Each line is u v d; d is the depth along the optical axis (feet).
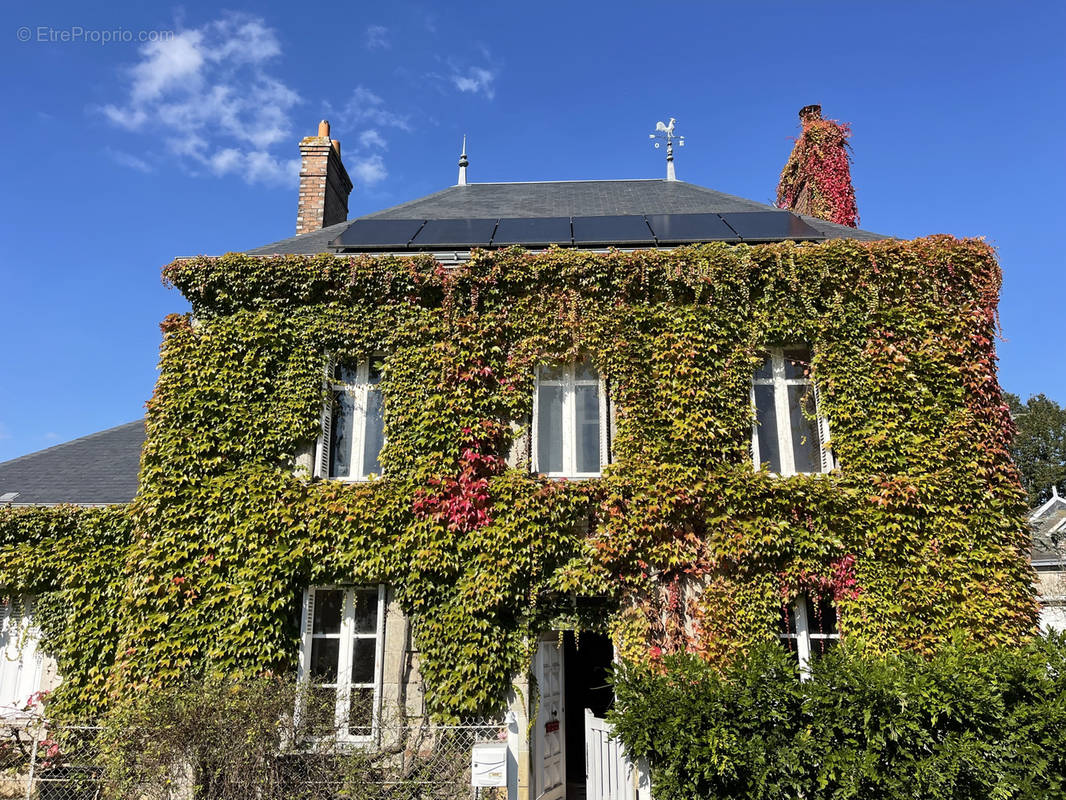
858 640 28.81
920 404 31.40
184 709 24.43
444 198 46.37
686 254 32.78
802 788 21.54
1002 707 21.40
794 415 32.91
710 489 30.35
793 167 49.37
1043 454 128.98
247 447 32.14
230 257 33.76
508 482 30.81
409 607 30.25
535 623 29.91
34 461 40.16
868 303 32.45
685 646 28.96
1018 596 29.37
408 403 32.30
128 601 30.96
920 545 29.76
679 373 31.94
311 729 26.68
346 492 31.07
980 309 32.35
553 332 32.76
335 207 47.39
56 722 30.32
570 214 41.37
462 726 27.73
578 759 41.29
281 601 29.94
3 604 33.60
